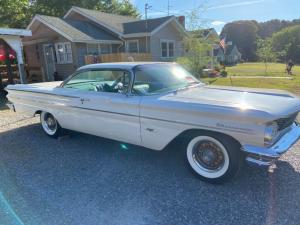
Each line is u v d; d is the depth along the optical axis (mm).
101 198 3066
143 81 3936
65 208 2893
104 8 34281
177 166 3838
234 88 4188
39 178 3611
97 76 4410
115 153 4410
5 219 2732
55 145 4930
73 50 15961
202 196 3033
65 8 30125
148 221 2631
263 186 3182
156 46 18641
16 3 19469
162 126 3496
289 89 10859
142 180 3455
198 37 17531
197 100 3334
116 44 18859
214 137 3135
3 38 10227
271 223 2521
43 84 5922
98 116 4230
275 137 3004
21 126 6379
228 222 2562
